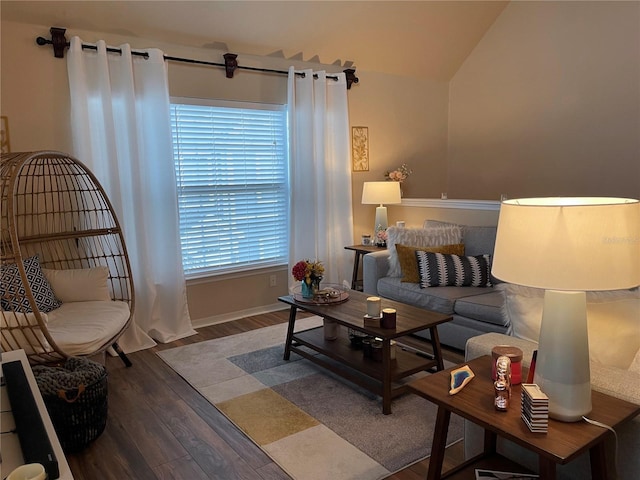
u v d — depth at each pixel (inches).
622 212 48.4
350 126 205.8
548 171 207.9
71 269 139.6
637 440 57.1
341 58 196.4
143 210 149.9
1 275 108.9
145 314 153.3
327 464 87.4
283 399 113.3
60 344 104.4
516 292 77.0
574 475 63.6
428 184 238.5
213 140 170.2
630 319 65.7
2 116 131.6
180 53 159.8
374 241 200.1
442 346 145.4
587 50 189.5
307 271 133.5
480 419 55.0
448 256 150.7
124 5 138.9
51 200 139.0
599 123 189.5
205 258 173.8
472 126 233.1
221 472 85.6
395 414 105.5
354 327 111.5
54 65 137.6
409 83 224.1
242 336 159.2
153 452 92.0
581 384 53.2
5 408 52.8
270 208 187.5
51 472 39.9
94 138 142.6
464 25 209.2
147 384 123.0
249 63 174.7
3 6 126.8
